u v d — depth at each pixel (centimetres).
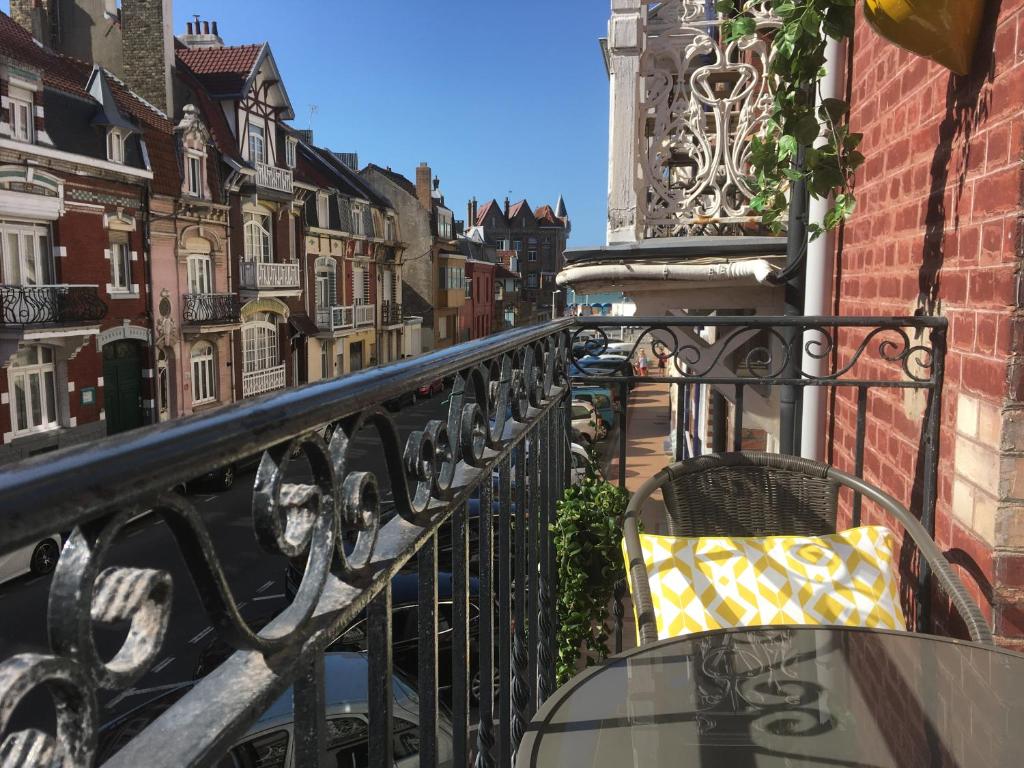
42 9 2480
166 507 55
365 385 90
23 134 1741
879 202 336
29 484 43
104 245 1975
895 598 213
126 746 57
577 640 330
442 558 642
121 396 2097
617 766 127
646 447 1827
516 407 185
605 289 506
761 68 536
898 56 312
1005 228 210
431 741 116
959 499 240
